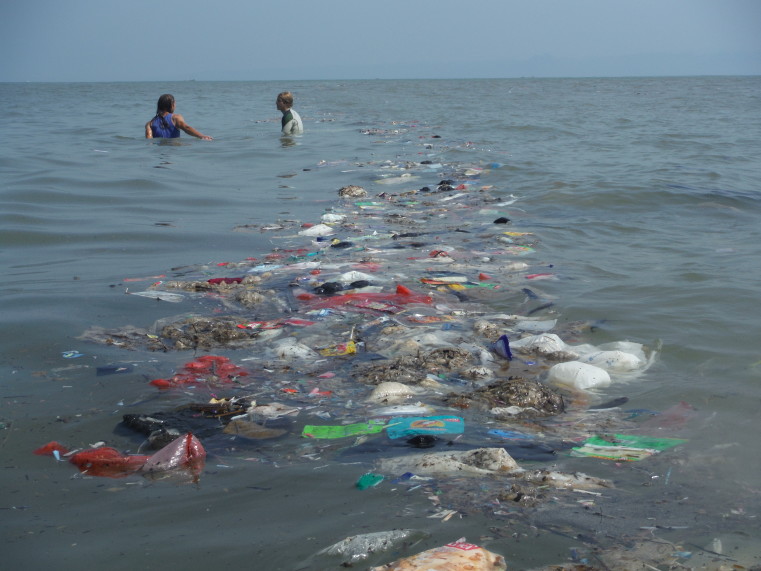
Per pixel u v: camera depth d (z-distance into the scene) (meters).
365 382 3.35
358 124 18.28
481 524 2.14
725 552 2.00
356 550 2.01
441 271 5.26
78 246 6.04
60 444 2.71
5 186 8.39
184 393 3.21
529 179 9.21
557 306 4.46
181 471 2.51
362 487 2.37
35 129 16.61
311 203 7.96
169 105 14.06
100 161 10.80
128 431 2.84
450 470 2.48
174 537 2.10
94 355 3.67
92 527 2.16
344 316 4.32
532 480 2.41
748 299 4.42
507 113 22.50
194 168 10.33
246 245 6.12
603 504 2.26
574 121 18.69
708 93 42.53
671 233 6.39
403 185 9.09
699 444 2.70
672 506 2.25
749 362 3.50
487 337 3.97
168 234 6.46
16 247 5.98
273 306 4.50
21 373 3.42
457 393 3.24
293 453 2.64
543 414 3.01
